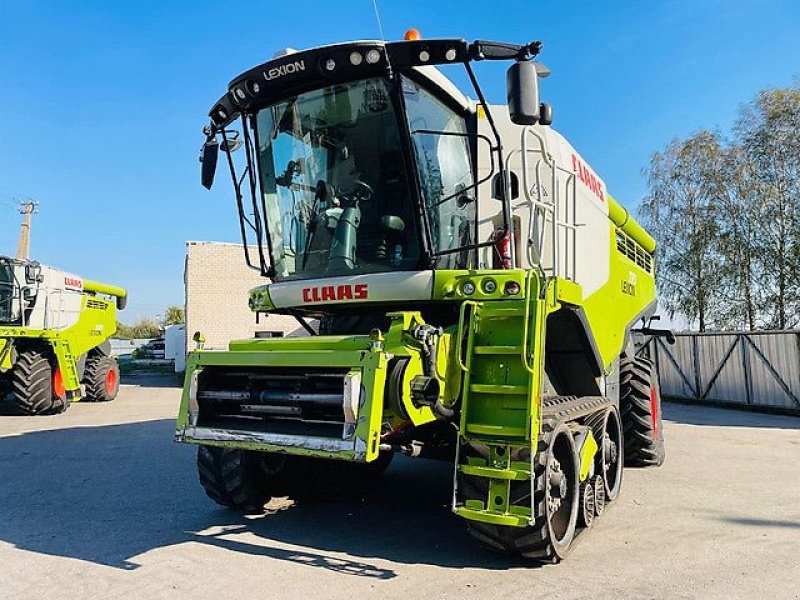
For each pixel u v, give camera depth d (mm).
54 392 12672
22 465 7555
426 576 3928
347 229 4832
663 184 21078
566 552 4227
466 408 3861
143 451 8477
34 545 4574
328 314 5332
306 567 4090
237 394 4199
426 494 6090
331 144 4812
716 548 4516
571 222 5195
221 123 5012
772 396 13492
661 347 16562
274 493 5445
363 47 4188
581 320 4973
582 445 4535
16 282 12852
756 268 19188
